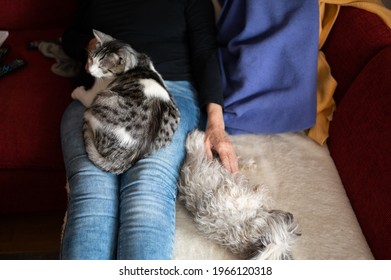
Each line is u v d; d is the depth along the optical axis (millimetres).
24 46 1498
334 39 1278
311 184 1132
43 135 1196
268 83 1257
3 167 1214
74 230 908
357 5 1230
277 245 918
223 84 1300
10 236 1399
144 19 1277
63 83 1352
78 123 1135
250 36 1261
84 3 1369
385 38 1104
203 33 1319
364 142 1050
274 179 1144
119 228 946
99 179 1000
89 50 1203
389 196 932
